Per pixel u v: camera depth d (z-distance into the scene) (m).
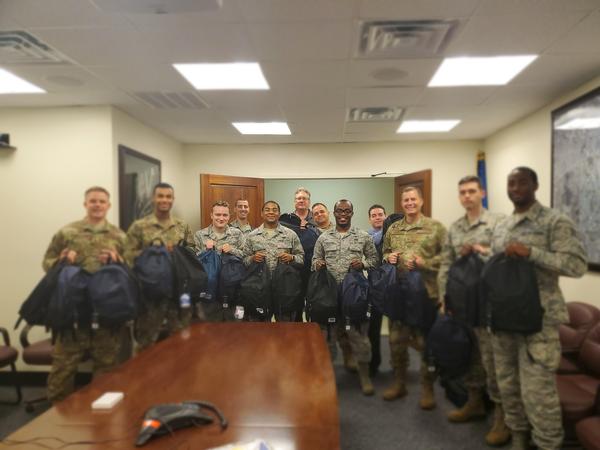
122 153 3.74
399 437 2.56
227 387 1.51
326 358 1.83
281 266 3.19
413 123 4.42
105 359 2.66
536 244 2.07
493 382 2.42
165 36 2.33
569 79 3.07
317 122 4.33
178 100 3.53
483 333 2.40
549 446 2.02
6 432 2.72
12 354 3.04
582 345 2.59
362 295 2.98
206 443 1.13
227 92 3.33
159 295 2.72
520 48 2.51
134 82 3.08
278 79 3.03
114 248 2.76
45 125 3.60
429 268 2.76
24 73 2.89
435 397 3.15
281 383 1.55
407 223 2.96
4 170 3.60
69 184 3.59
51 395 2.58
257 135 4.97
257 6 2.00
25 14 2.08
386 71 2.88
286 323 2.50
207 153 5.50
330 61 2.70
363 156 5.43
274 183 7.25
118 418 1.28
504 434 2.43
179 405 1.29
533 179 2.11
